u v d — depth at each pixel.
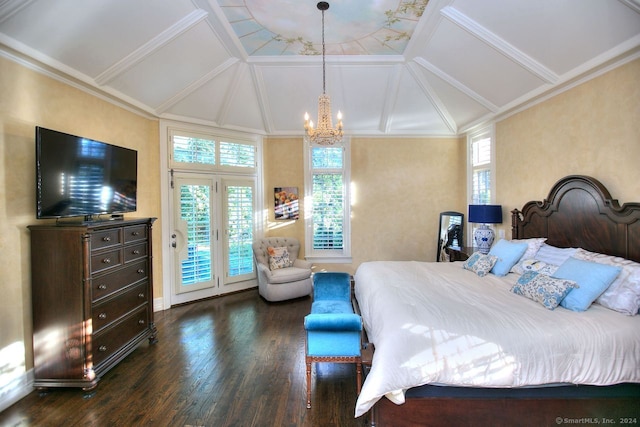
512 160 3.90
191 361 2.84
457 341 1.78
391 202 5.39
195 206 4.53
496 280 2.86
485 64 3.38
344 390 2.41
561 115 3.11
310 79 4.37
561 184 3.00
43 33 2.38
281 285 4.47
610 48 2.42
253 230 5.20
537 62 2.95
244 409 2.18
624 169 2.47
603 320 1.91
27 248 2.42
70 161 2.54
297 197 5.38
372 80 4.38
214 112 4.54
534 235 3.39
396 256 5.41
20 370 2.34
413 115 4.96
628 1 2.03
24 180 2.44
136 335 2.99
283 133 5.30
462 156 5.28
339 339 2.27
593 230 2.67
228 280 4.90
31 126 2.52
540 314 2.00
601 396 1.85
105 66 3.00
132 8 2.65
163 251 4.24
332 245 5.40
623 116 2.47
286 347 3.11
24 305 2.39
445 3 2.83
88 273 2.38
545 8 2.45
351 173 5.38
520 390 1.84
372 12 3.04
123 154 3.19
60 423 2.06
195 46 3.39
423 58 3.88
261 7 2.95
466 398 1.84
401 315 2.00
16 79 2.40
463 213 5.25
